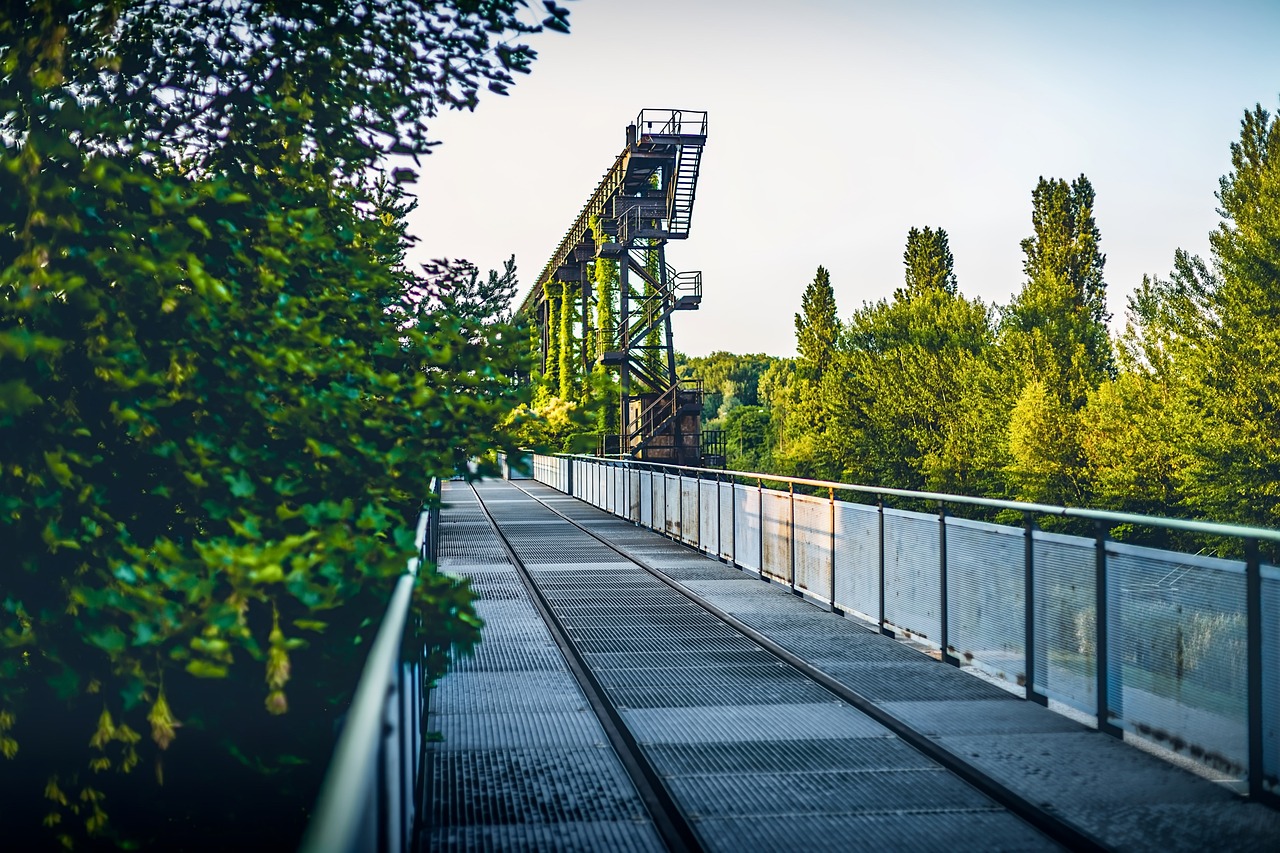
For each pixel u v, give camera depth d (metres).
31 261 3.04
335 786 1.46
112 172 3.14
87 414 3.44
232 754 3.53
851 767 5.43
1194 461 42.88
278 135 4.12
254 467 3.58
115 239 3.15
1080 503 54.00
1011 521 60.53
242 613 2.94
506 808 4.77
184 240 3.19
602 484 26.58
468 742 5.84
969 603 7.52
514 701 6.80
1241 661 4.82
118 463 3.59
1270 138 42.28
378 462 3.73
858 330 80.94
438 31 4.19
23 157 3.03
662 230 37.53
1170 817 4.56
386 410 3.94
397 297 5.57
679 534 17.42
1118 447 48.19
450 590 3.72
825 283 90.12
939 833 4.50
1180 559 5.24
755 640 8.94
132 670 3.03
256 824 3.67
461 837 4.41
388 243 5.32
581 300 51.19
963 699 6.77
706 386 172.25
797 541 11.50
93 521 3.22
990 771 5.23
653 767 5.42
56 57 3.24
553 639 9.00
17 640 3.17
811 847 4.32
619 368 38.66
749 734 6.05
